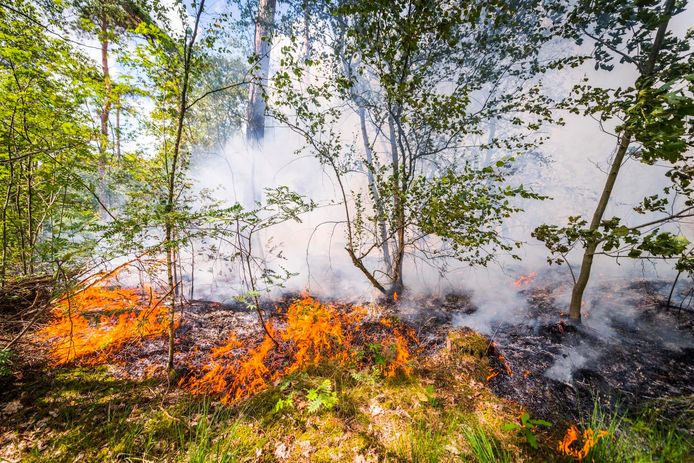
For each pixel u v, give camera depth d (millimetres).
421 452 2369
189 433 2521
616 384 3062
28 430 2408
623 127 2627
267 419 2725
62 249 3797
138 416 2658
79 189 4949
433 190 4199
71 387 2924
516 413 2770
